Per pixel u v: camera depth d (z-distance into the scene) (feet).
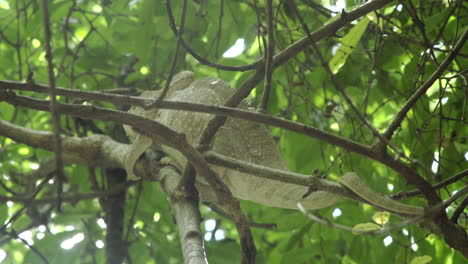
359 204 14.70
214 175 9.27
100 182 18.90
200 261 8.96
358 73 14.97
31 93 17.58
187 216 10.20
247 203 17.07
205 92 12.97
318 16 15.20
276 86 15.69
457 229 8.69
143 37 13.87
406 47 13.32
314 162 14.89
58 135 5.43
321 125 15.17
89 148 13.74
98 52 16.20
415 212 8.21
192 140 12.67
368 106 16.22
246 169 9.35
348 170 14.33
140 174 12.94
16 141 13.23
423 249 13.04
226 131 11.55
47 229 15.61
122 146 13.64
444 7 14.12
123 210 16.46
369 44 15.15
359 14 9.57
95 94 8.59
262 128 12.00
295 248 14.33
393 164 8.32
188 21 13.96
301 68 15.37
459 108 13.42
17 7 15.44
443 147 12.98
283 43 14.60
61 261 14.88
